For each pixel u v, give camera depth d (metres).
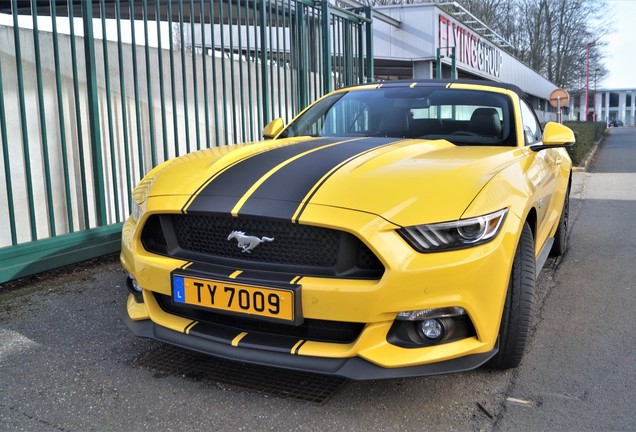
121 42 4.82
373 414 2.48
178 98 5.96
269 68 7.30
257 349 2.43
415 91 4.05
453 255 2.33
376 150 2.99
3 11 6.94
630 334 3.43
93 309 3.75
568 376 2.85
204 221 2.59
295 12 7.57
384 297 2.25
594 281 4.54
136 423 2.42
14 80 4.39
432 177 2.54
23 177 4.51
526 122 3.97
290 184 2.55
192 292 2.51
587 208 8.20
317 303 2.31
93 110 4.81
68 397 2.64
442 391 2.68
